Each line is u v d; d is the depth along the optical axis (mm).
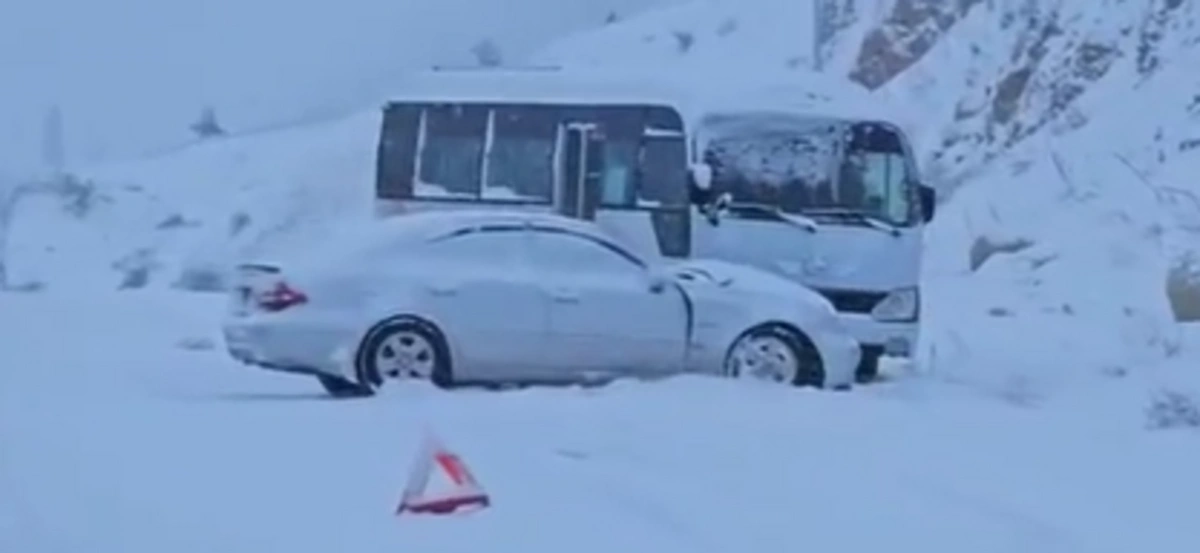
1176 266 51469
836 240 40844
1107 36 76875
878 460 26609
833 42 101312
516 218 36438
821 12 102750
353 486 24516
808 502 23109
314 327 35219
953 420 31250
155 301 69000
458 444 28188
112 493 23984
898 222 41000
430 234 36094
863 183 41125
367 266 35656
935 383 38312
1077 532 21141
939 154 79250
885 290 40812
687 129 41688
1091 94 74875
